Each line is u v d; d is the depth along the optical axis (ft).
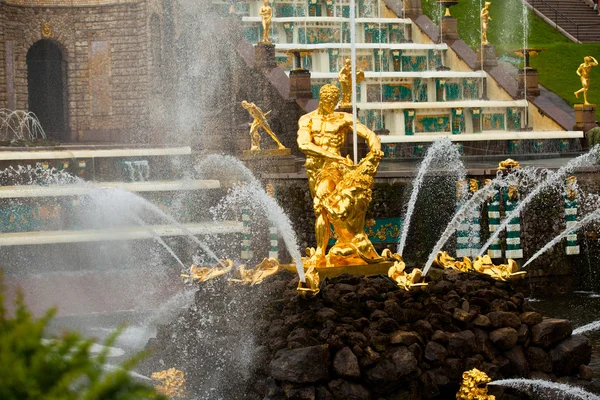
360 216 40.24
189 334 40.11
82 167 90.33
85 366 17.94
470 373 36.50
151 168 93.15
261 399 36.47
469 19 132.87
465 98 105.70
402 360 35.70
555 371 38.86
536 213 69.31
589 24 141.38
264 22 97.50
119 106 140.36
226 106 98.27
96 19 141.18
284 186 73.20
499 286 39.99
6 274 74.38
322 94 40.68
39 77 147.84
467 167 80.64
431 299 37.83
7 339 17.75
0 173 87.61
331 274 39.17
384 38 113.50
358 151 77.82
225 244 79.00
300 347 35.53
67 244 76.95
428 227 70.23
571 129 98.17
